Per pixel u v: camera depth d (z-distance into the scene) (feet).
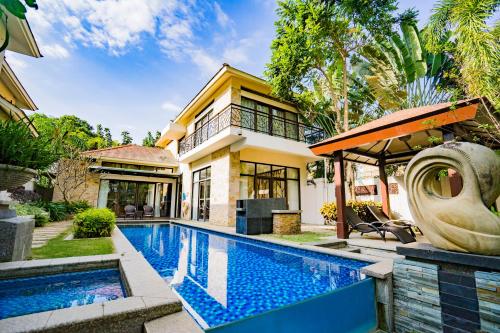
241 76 34.30
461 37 11.77
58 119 95.50
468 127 16.19
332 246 17.11
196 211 43.27
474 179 7.55
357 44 32.60
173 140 60.59
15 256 10.05
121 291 8.99
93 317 5.55
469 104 12.44
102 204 45.14
